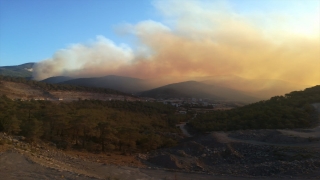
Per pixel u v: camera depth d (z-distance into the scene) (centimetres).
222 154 3788
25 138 3416
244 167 3080
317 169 2528
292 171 2570
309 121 5150
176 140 5731
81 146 4144
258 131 4722
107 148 4359
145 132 6094
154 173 2630
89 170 2427
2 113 4256
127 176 2411
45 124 4275
